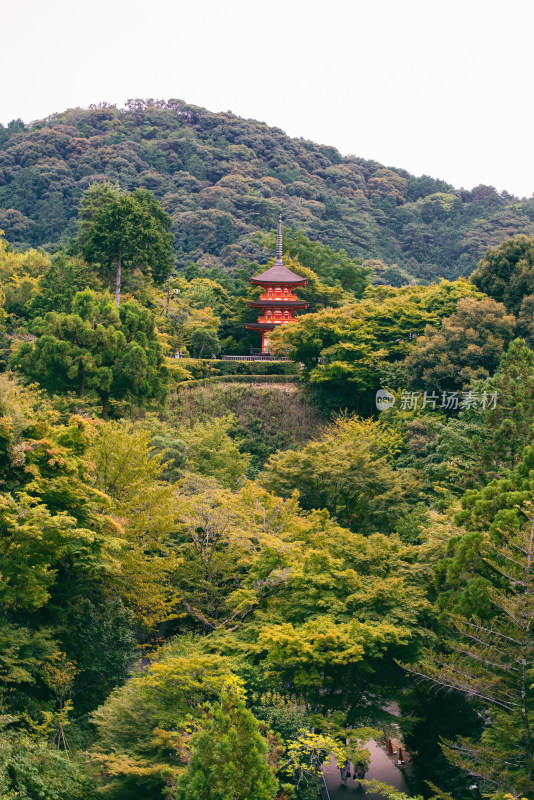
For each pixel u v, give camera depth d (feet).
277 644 81.30
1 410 91.25
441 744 74.13
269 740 69.92
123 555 100.78
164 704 78.89
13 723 79.15
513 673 70.79
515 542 71.72
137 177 641.40
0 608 84.43
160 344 187.62
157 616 104.17
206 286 325.01
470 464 128.16
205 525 110.01
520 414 118.21
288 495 142.20
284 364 250.98
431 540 99.14
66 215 597.93
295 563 96.73
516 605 68.18
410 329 214.07
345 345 208.13
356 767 89.40
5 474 90.84
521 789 66.18
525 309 182.70
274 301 288.92
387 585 90.12
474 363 174.70
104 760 72.84
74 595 96.48
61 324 170.81
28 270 290.56
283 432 211.20
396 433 170.91
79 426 100.58
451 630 91.50
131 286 260.21
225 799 56.03
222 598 110.01
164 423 178.29
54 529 81.71
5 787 61.57
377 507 143.95
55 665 87.10
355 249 605.31
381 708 93.66
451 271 631.56
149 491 107.55
